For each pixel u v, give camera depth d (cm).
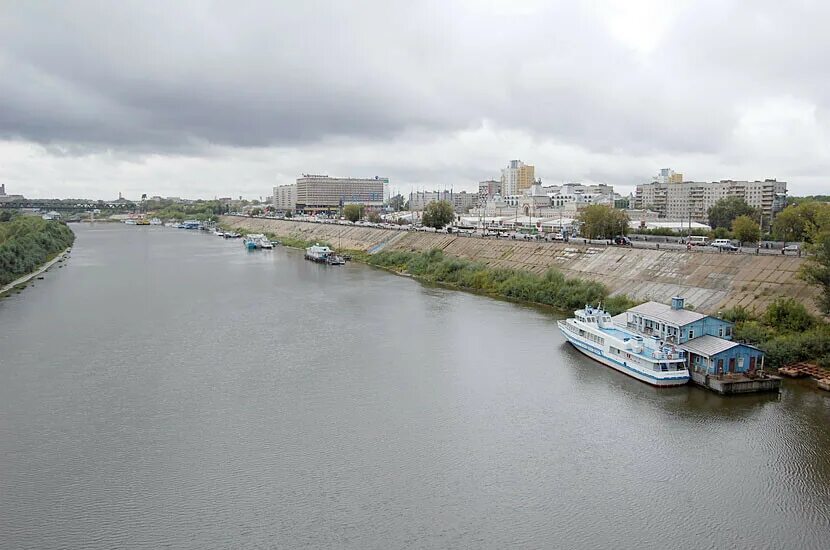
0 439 6259
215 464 5741
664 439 6238
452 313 12125
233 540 4616
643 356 7969
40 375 8225
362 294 14675
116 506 5053
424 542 4591
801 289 9644
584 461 5809
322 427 6544
